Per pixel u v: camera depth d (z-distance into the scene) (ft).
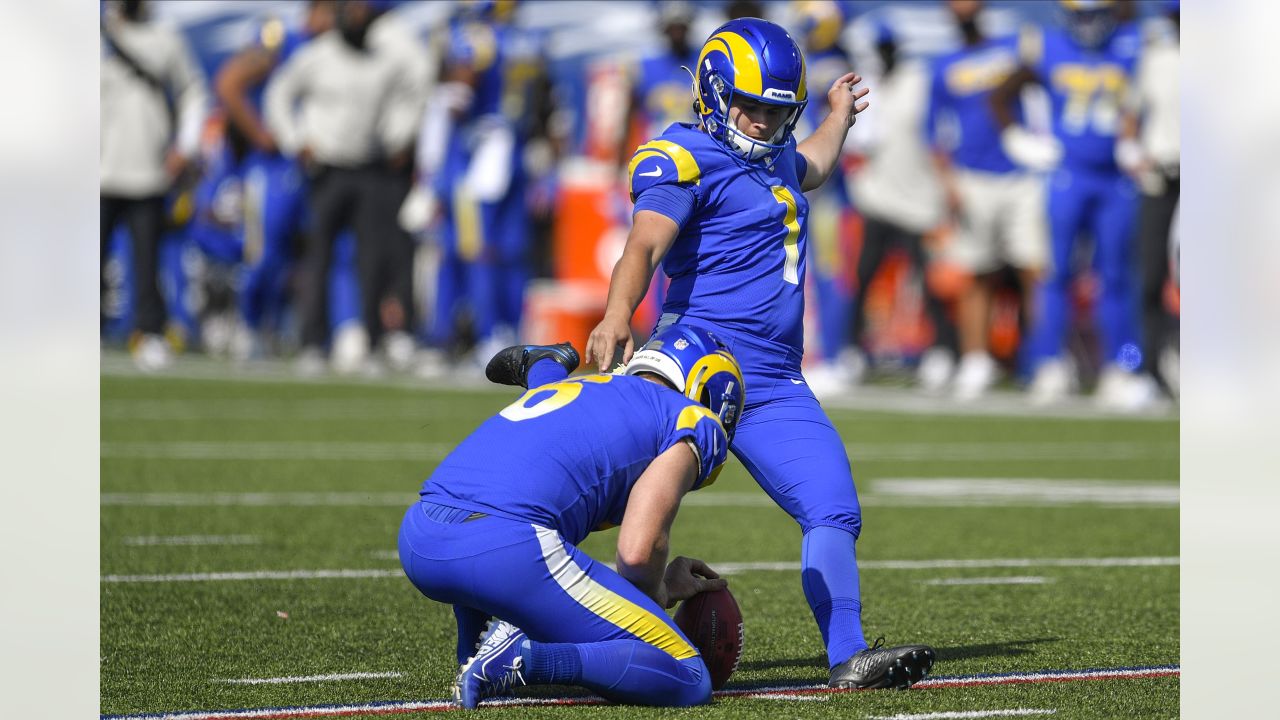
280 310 190.49
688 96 157.17
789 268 47.03
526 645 41.27
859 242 167.63
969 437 127.44
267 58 172.65
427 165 167.63
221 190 187.52
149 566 64.95
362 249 168.55
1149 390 152.46
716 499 92.27
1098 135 147.95
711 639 44.21
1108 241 151.33
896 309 190.70
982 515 84.64
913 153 163.63
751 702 42.60
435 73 166.30
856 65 163.63
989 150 154.51
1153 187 149.28
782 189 47.03
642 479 41.47
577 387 42.68
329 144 165.37
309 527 76.13
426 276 187.93
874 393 167.43
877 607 58.70
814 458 45.88
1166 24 147.84
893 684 43.73
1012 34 156.35
